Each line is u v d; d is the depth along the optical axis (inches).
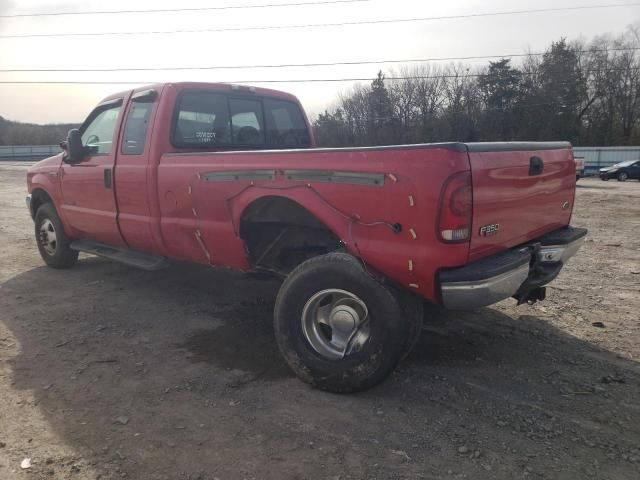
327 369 141.9
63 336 183.9
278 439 122.5
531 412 134.3
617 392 144.7
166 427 127.5
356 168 134.9
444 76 2310.5
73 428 126.8
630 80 2395.4
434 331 187.3
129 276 259.8
